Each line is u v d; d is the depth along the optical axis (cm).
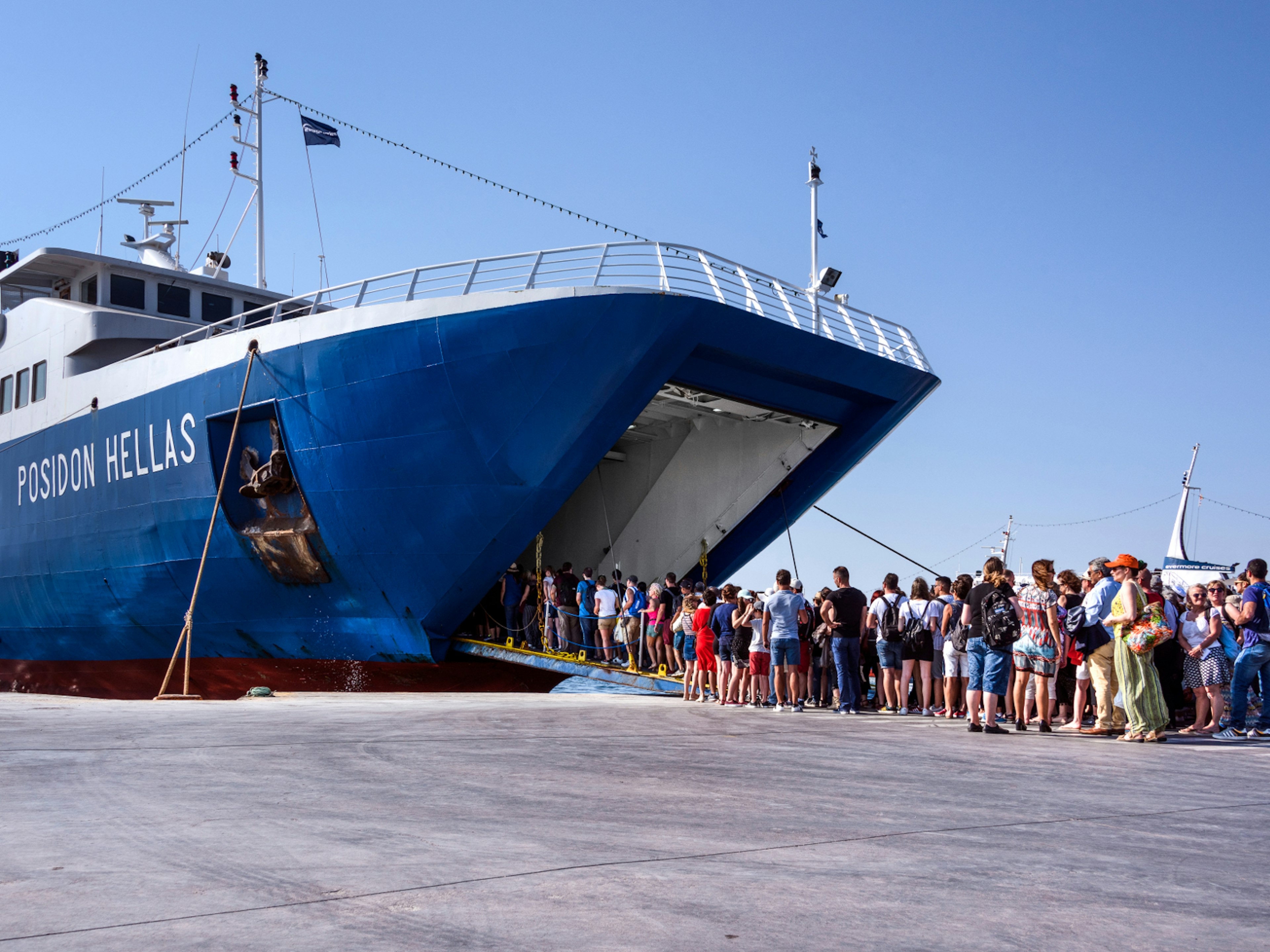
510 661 1695
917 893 360
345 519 1689
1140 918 333
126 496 2036
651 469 2247
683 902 341
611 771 662
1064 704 1196
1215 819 521
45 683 2509
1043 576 990
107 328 2197
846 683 1217
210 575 1897
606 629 1758
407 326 1564
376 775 631
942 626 1192
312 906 334
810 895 353
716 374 1683
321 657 1850
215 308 2477
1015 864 409
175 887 358
